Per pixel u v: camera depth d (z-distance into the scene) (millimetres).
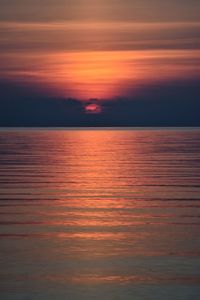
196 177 64500
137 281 24891
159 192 51500
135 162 89188
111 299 22938
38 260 27922
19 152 120500
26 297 23094
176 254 28922
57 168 78438
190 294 23391
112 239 32094
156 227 35312
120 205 43938
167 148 136000
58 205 43875
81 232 33938
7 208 42281
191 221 37188
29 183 58938
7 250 29703
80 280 25031
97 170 75125
